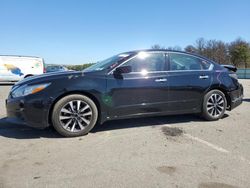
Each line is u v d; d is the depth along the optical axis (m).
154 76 5.04
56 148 3.98
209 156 3.71
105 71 4.75
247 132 4.89
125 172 3.19
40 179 2.99
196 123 5.52
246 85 19.23
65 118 4.45
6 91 13.19
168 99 5.16
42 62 19.88
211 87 5.60
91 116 4.61
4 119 5.70
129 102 4.85
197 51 66.31
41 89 4.33
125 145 4.13
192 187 2.85
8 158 3.59
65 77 4.49
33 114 4.30
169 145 4.14
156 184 2.91
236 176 3.11
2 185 2.85
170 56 5.34
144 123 5.47
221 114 5.76
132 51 5.22
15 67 19.00
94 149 3.95
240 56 62.09
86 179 3.01
